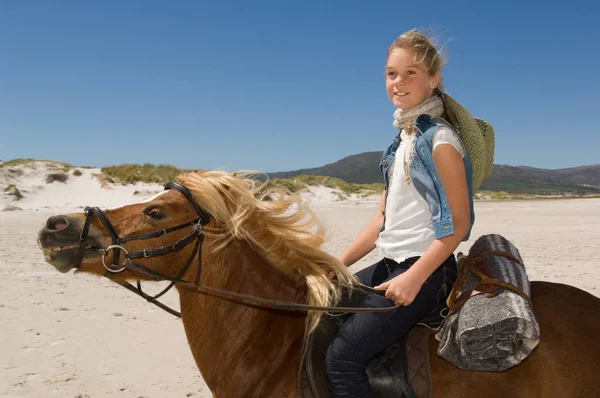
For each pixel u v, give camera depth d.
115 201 27.39
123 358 5.92
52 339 6.41
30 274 9.98
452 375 2.59
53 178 28.41
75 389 5.07
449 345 2.51
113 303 8.13
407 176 2.83
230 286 2.95
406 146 2.82
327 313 2.85
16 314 7.32
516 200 49.31
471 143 2.80
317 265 2.98
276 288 2.97
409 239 2.82
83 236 2.70
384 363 2.66
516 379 2.54
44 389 5.04
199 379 5.44
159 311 7.77
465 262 2.74
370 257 12.55
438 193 2.66
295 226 3.04
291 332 2.87
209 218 2.91
